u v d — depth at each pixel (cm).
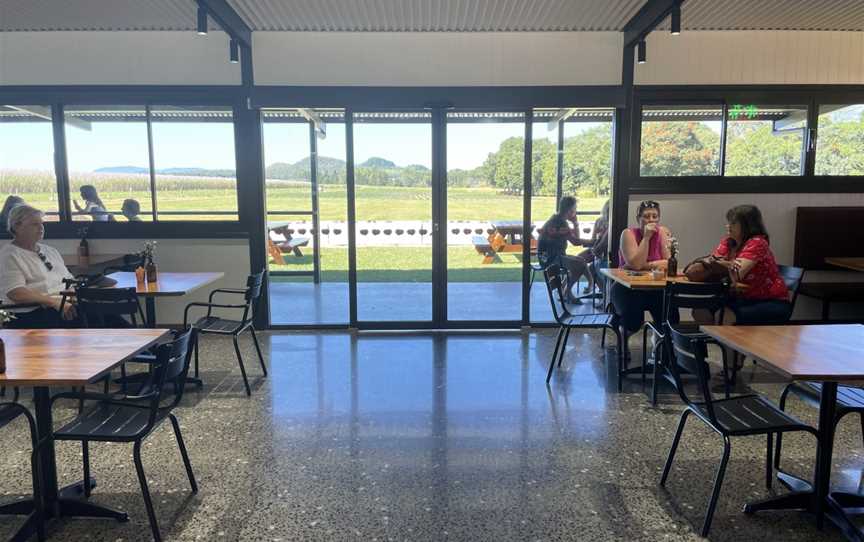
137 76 547
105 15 489
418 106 550
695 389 413
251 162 559
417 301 586
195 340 425
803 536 239
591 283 593
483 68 548
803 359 233
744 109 561
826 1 465
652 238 472
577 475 290
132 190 566
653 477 288
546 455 312
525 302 584
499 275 586
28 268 395
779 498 253
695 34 549
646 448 320
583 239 587
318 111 567
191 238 572
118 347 254
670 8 428
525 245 579
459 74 548
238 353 405
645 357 428
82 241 551
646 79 554
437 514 255
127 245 573
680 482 283
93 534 241
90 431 239
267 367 465
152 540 237
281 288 784
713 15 498
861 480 285
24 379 211
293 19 503
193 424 353
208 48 543
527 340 545
